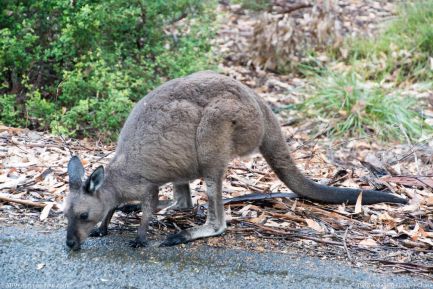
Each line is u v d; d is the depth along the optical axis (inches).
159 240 254.2
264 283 226.7
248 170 330.6
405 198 309.1
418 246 264.7
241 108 253.9
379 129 416.5
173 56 410.9
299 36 513.3
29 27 375.6
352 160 381.4
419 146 396.2
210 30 427.8
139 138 247.6
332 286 227.1
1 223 257.3
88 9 356.8
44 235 250.2
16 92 389.1
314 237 264.7
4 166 306.0
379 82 460.4
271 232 266.1
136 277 225.6
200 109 250.2
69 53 376.2
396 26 530.0
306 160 361.7
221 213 259.4
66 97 374.0
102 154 339.3
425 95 456.8
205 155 250.8
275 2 549.6
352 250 257.6
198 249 247.4
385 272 241.8
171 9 414.0
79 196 240.4
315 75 483.8
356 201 291.0
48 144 341.7
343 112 427.8
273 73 502.0
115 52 386.3
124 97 355.3
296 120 434.0
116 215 276.7
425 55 491.8
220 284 224.4
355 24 551.5
